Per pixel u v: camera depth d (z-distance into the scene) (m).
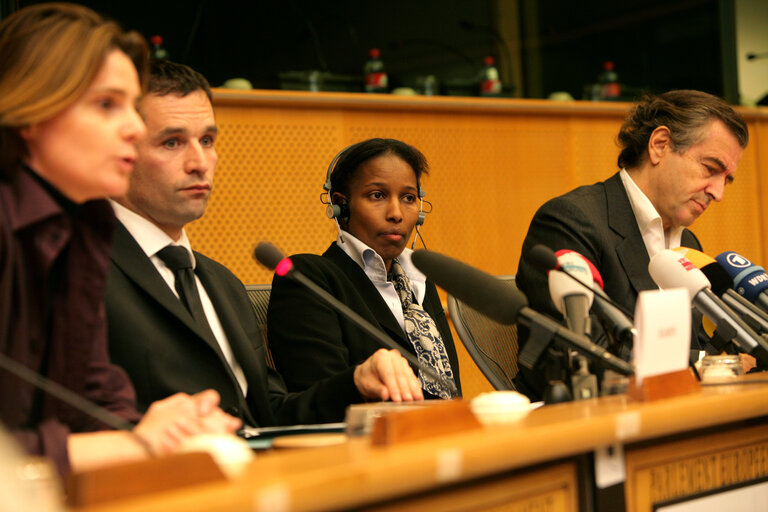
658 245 3.10
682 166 3.05
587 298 1.95
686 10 6.83
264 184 4.75
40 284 1.65
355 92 5.29
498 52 6.45
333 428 1.82
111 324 2.16
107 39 1.66
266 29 5.77
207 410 1.58
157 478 1.03
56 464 1.39
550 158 5.62
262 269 4.71
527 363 1.84
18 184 1.62
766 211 6.34
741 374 2.30
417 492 1.20
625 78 6.73
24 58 1.62
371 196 2.95
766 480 1.84
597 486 1.48
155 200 2.34
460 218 5.32
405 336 2.84
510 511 1.35
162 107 2.33
